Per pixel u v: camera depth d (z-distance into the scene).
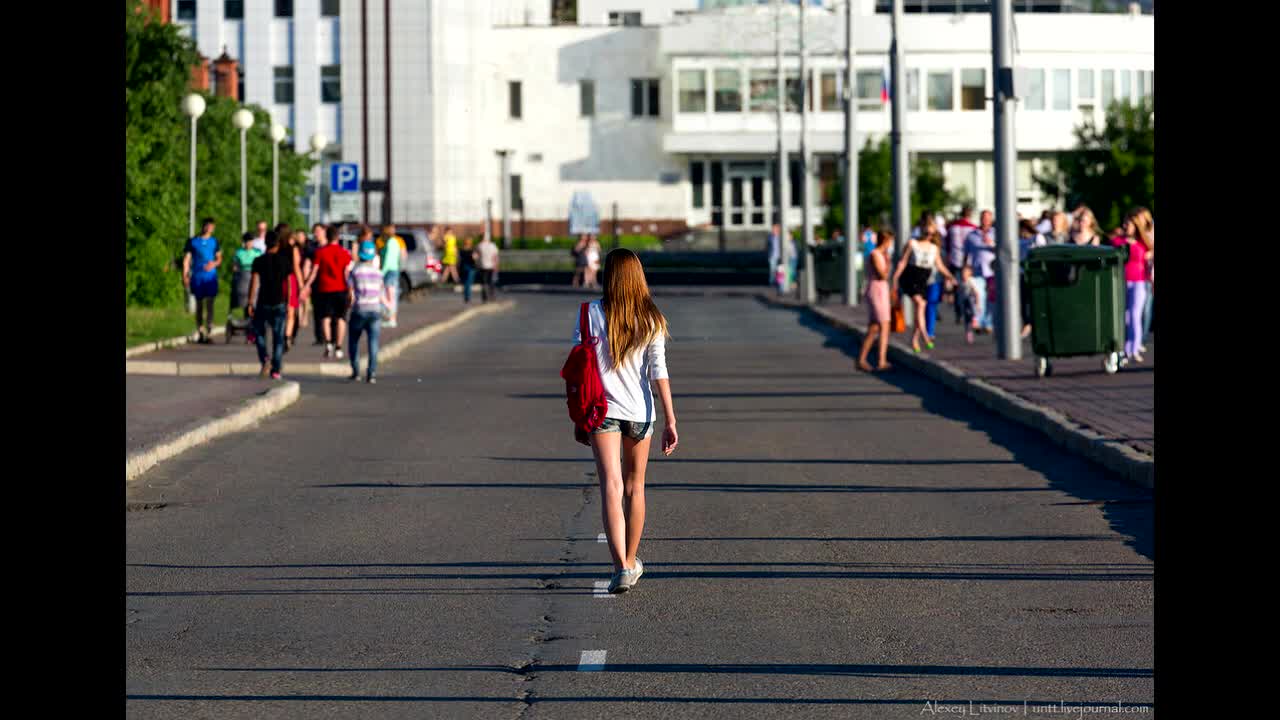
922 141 181.00
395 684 16.83
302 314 82.19
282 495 30.12
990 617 19.75
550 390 52.28
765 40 184.12
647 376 21.92
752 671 17.25
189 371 56.41
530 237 192.25
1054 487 30.44
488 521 27.14
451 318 92.56
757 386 52.81
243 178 89.62
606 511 21.48
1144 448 32.59
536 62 192.12
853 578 22.22
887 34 181.00
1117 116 130.38
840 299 118.44
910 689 16.48
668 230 191.25
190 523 27.09
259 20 183.50
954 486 30.72
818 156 189.12
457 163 184.00
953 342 67.00
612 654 18.08
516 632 19.20
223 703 16.08
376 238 82.94
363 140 181.75
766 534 25.66
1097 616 19.75
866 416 43.47
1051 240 65.44
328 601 21.00
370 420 43.19
